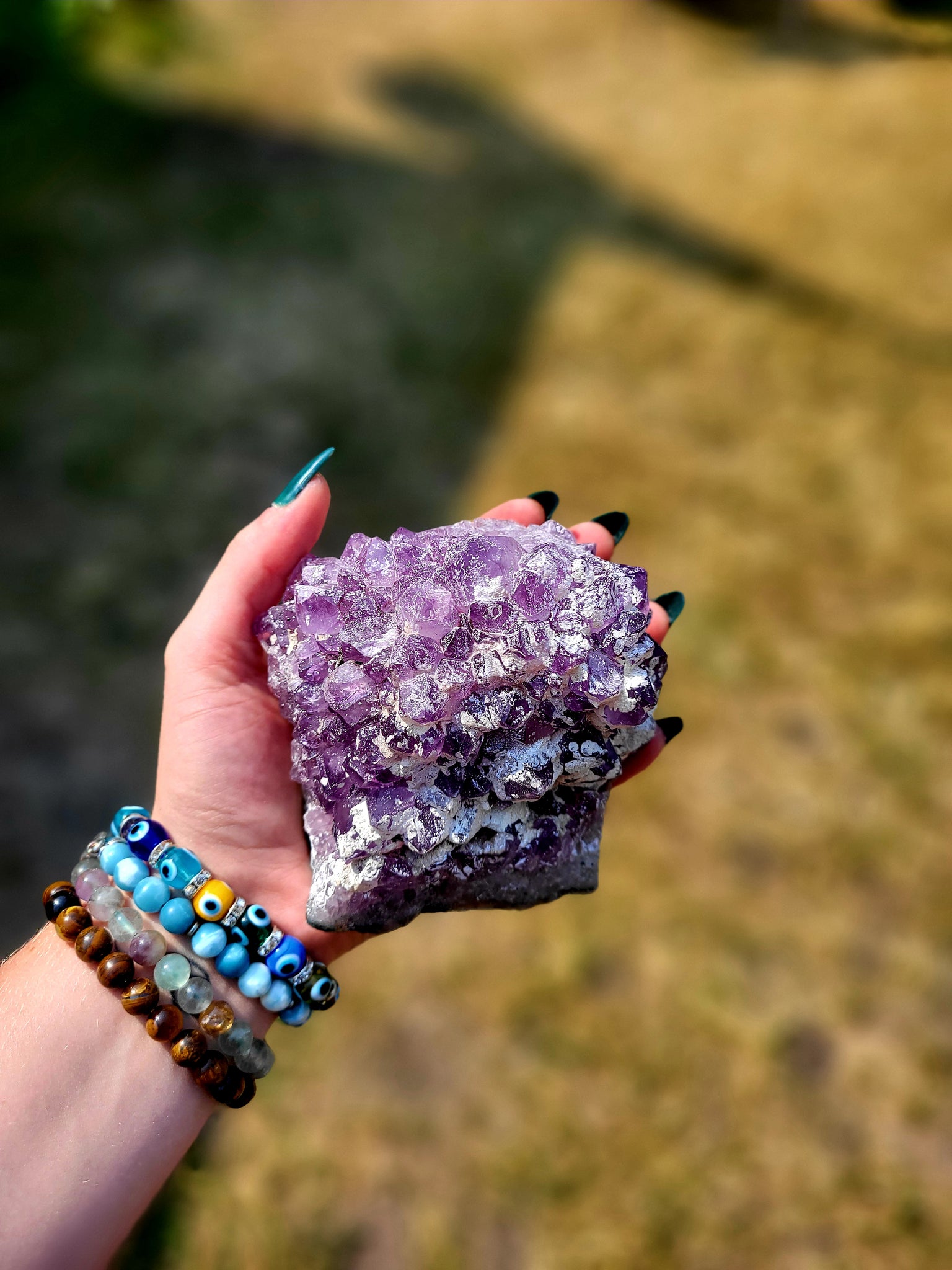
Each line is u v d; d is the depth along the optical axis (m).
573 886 0.23
